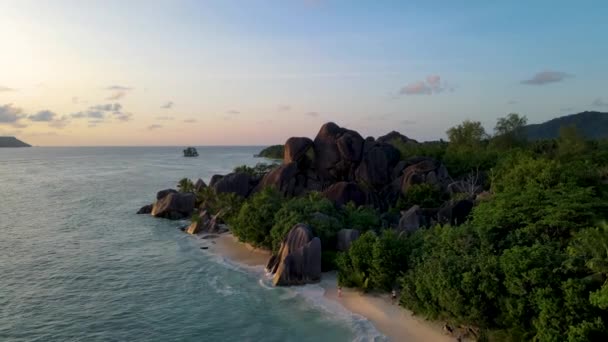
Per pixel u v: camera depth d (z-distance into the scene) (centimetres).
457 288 3066
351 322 3616
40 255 5956
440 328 3431
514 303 2839
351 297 4159
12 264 5503
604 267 2559
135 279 4903
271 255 5594
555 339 2545
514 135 11156
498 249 3525
